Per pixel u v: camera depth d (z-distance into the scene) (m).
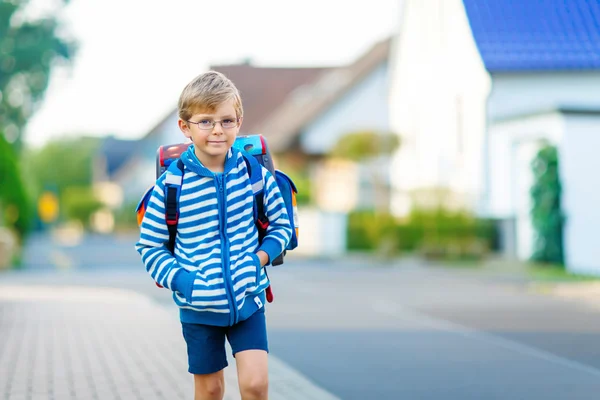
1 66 46.75
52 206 52.38
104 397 7.68
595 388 8.43
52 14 47.91
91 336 11.96
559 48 28.39
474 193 30.72
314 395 7.89
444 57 33.44
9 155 34.72
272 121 55.06
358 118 47.38
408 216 32.59
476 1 29.06
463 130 31.62
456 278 23.50
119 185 110.88
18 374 8.86
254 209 4.89
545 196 24.95
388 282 22.62
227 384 8.22
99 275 26.66
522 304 16.48
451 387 8.50
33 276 26.16
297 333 12.56
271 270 28.08
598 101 28.62
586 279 21.52
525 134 27.06
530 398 7.98
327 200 46.09
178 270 4.68
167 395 7.77
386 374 9.23
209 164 4.83
